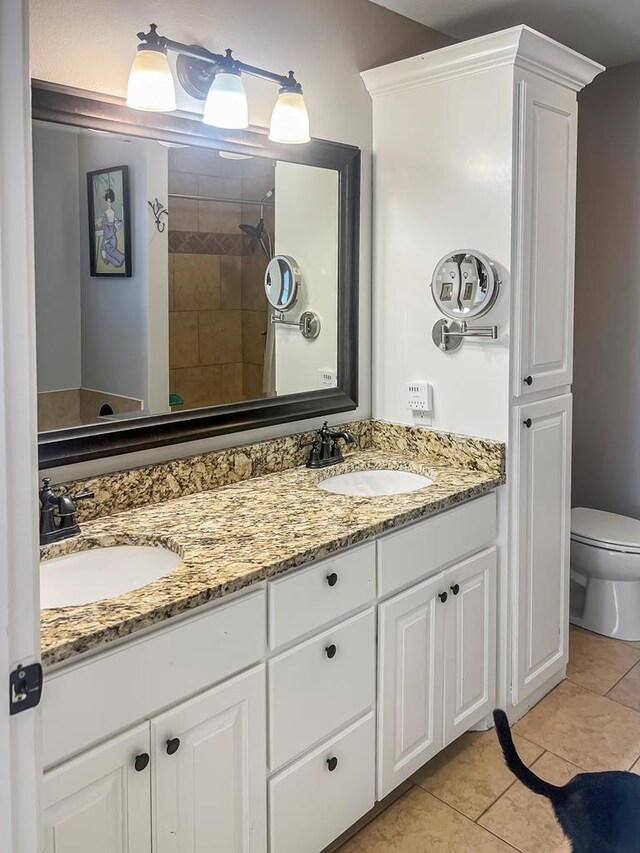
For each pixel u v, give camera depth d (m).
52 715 1.22
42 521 1.63
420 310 2.42
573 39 2.79
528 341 2.29
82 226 1.77
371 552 1.83
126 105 1.79
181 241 1.98
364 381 2.57
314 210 2.32
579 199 3.40
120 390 1.88
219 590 1.44
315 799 1.75
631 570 2.94
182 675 1.42
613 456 3.44
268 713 1.61
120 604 1.35
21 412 0.84
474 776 2.18
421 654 2.03
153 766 1.38
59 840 1.25
